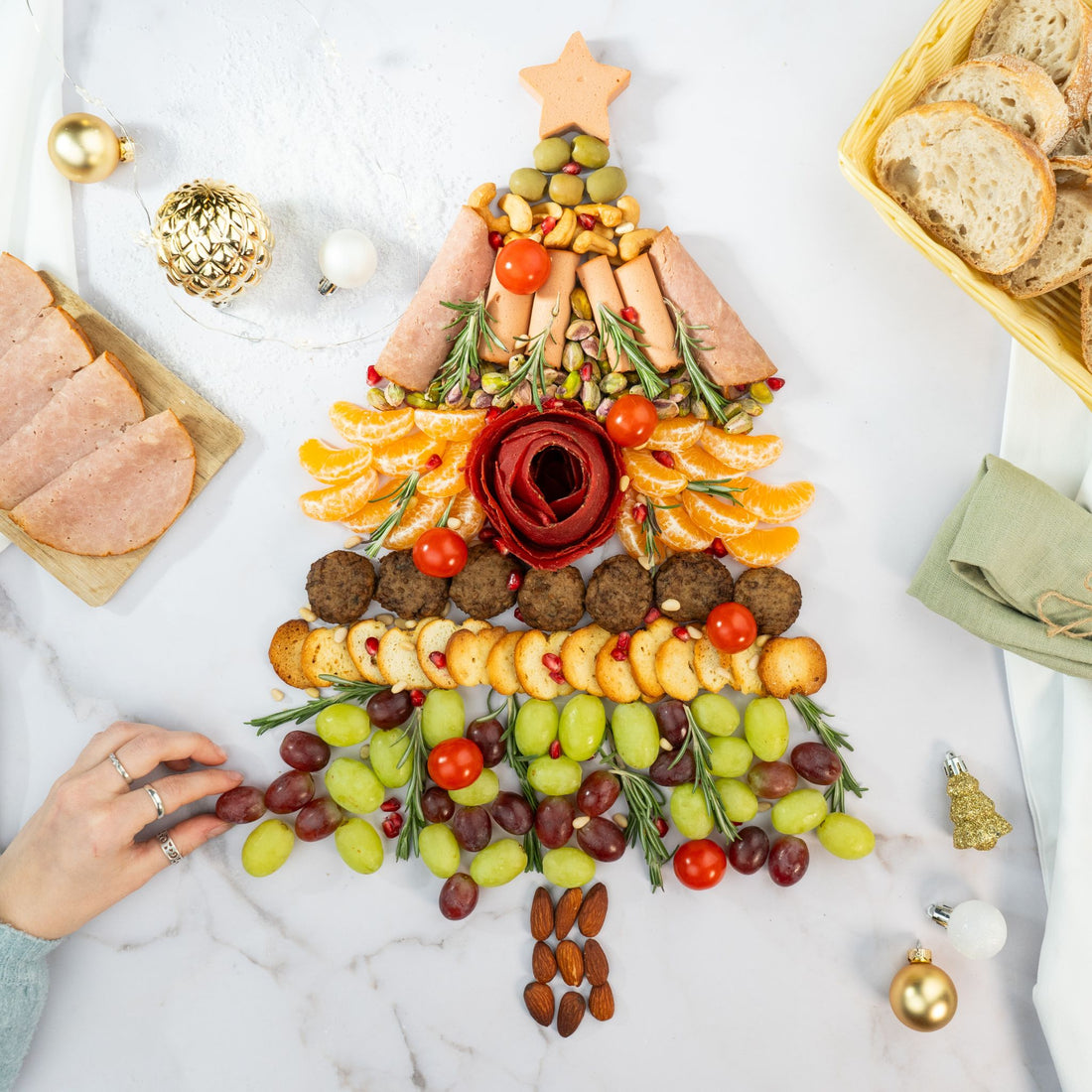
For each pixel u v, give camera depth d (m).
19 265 0.67
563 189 0.66
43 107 0.68
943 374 0.69
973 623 0.66
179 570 0.70
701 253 0.69
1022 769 0.70
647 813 0.67
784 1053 0.70
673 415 0.66
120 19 0.69
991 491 0.65
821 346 0.69
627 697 0.67
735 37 0.68
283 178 0.69
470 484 0.64
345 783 0.67
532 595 0.66
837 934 0.70
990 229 0.62
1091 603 0.65
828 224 0.69
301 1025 0.70
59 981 0.70
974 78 0.62
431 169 0.69
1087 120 0.61
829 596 0.70
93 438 0.67
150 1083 0.70
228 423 0.68
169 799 0.66
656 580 0.68
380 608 0.70
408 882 0.70
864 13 0.68
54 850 0.65
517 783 0.70
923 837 0.70
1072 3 0.61
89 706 0.70
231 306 0.69
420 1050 0.70
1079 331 0.65
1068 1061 0.66
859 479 0.69
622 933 0.70
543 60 0.69
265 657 0.70
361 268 0.65
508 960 0.70
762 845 0.67
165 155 0.69
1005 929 0.66
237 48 0.68
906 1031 0.70
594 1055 0.70
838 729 0.70
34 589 0.70
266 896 0.70
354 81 0.69
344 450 0.67
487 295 0.66
